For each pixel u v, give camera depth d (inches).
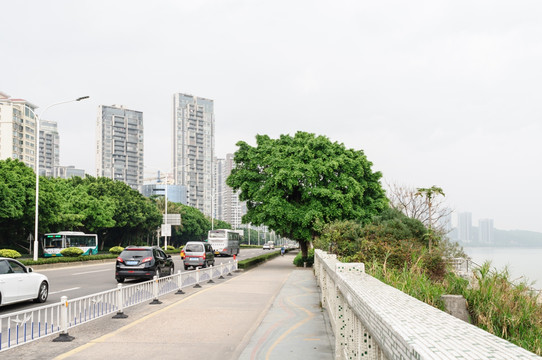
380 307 99.1
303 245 1347.2
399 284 360.8
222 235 2148.1
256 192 1275.8
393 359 74.9
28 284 546.9
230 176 1375.5
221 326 394.6
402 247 649.0
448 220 1435.8
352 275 208.8
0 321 278.1
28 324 419.8
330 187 1229.1
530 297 329.4
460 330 71.6
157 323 407.8
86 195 2549.2
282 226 1227.2
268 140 1350.9
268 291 666.2
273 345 321.7
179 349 311.1
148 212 3097.9
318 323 406.0
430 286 361.4
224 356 293.3
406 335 67.5
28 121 5206.7
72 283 815.7
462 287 362.0
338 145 1323.8
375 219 980.6
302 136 1358.3
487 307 310.2
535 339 256.8
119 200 2805.1
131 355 294.5
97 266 1369.3
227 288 706.2
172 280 633.6
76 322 375.6
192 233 4338.1
